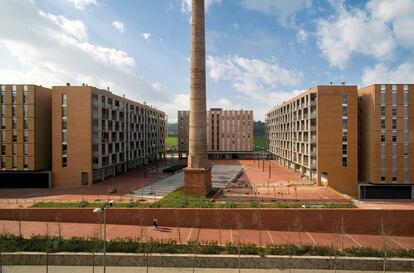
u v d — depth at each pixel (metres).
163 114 118.25
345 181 53.28
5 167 53.44
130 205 34.81
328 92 53.66
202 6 41.97
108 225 33.06
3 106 53.41
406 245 27.89
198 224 32.59
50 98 59.09
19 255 23.48
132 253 23.72
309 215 31.83
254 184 56.03
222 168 84.44
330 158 53.56
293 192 46.44
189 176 41.72
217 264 23.27
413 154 50.91
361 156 56.53
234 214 32.44
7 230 30.83
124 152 72.25
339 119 53.53
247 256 23.36
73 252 23.84
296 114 69.62
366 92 54.28
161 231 31.09
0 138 53.53
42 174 54.03
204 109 42.66
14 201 42.62
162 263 23.38
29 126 53.25
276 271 22.66
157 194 47.12
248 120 115.19
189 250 24.39
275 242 27.70
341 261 22.94
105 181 60.44
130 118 77.38
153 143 102.69
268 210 32.16
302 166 65.25
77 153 54.78
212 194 42.28
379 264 22.75
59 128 54.56
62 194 47.81
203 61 42.28
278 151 97.19
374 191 52.25
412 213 31.06
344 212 31.59
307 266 23.06
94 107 56.69
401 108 50.88
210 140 115.31
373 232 31.28
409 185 51.03
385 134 51.09
